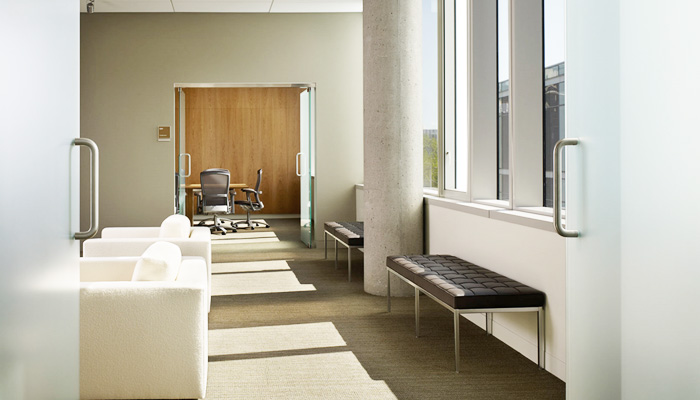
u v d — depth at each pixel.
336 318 4.85
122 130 8.59
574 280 2.36
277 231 11.09
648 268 1.83
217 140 13.84
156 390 2.93
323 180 8.98
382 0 5.58
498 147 5.03
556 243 3.40
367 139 5.72
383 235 5.67
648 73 1.79
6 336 1.58
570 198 2.36
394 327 4.57
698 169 1.59
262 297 5.66
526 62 4.24
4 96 1.55
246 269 7.19
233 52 8.73
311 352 3.95
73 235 2.12
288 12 8.77
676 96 1.67
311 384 3.35
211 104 13.79
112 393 2.91
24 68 1.67
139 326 2.91
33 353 1.76
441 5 5.84
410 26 5.61
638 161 1.86
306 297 5.65
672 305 1.72
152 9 8.41
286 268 7.25
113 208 8.59
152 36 8.59
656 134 1.77
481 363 3.70
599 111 2.09
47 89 1.86
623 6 1.92
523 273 3.82
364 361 3.75
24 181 1.69
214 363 3.72
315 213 9.00
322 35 8.87
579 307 2.31
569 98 2.34
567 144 2.27
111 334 2.89
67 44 2.06
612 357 2.05
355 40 8.92
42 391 1.83
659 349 1.78
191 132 13.77
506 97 4.93
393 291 5.64
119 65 8.55
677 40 1.66
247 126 13.92
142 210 8.63
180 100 8.95
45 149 1.85
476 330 4.48
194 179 13.80
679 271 1.68
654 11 1.76
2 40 1.53
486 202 4.88
